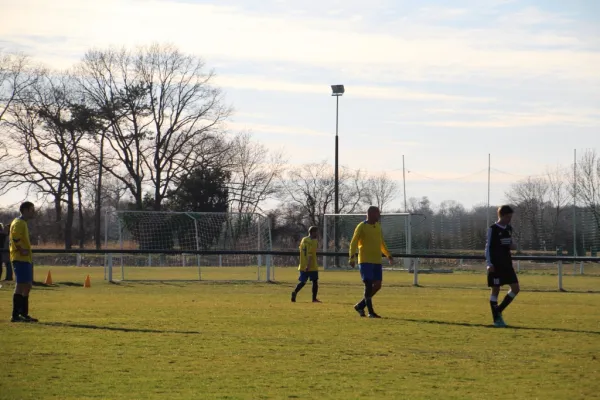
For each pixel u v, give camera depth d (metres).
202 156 90.62
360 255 25.53
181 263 75.56
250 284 46.31
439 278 56.09
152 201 89.19
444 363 16.48
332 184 95.75
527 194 71.56
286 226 95.94
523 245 69.19
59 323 23.34
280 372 15.43
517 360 16.89
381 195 96.12
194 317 25.28
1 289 38.34
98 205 91.31
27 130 86.62
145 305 29.97
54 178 88.06
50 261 79.50
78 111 86.50
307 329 22.03
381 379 14.79
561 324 23.86
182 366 16.02
